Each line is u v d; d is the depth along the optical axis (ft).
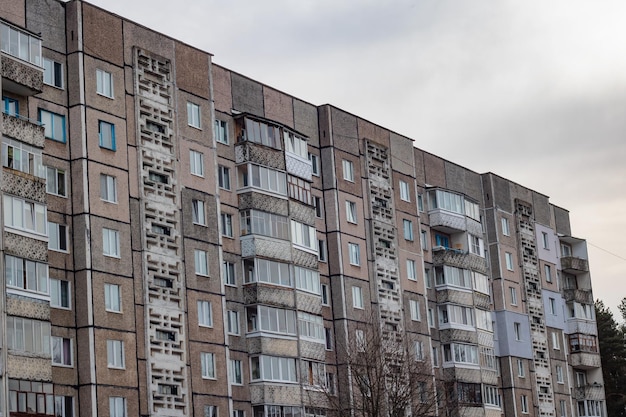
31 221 216.54
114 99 243.19
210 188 263.49
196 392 246.68
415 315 325.83
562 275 419.33
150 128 252.01
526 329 383.45
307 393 276.82
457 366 337.72
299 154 295.48
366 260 312.71
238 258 273.33
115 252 235.81
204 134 265.75
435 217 348.79
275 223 281.13
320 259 302.86
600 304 499.51
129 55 249.75
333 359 297.33
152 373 236.84
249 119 280.72
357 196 315.58
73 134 234.79
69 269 228.22
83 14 240.73
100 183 235.61
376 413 270.05
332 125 312.71
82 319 226.58
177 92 260.21
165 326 242.78
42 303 215.31
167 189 251.19
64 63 238.07
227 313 266.77
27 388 208.85
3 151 213.66
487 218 382.22
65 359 224.12
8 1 229.04
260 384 267.18
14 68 219.41
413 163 343.05
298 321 280.31
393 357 296.51
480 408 341.62
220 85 279.08
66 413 221.66
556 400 390.42
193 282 252.83
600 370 418.92
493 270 378.53
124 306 234.38
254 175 278.05
